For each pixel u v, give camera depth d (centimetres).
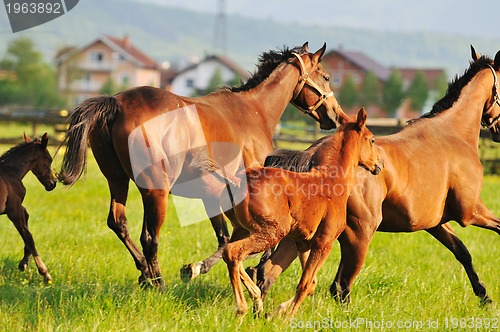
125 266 1366
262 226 960
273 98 1311
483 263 1555
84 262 1370
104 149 1157
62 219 1875
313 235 1016
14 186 1323
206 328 950
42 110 5128
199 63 13038
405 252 1611
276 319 976
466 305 1154
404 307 1102
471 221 1216
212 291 1112
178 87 13062
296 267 1309
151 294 1037
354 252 1077
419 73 11669
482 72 1297
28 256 1317
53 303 1034
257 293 993
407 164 1130
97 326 910
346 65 13275
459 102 1264
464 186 1191
